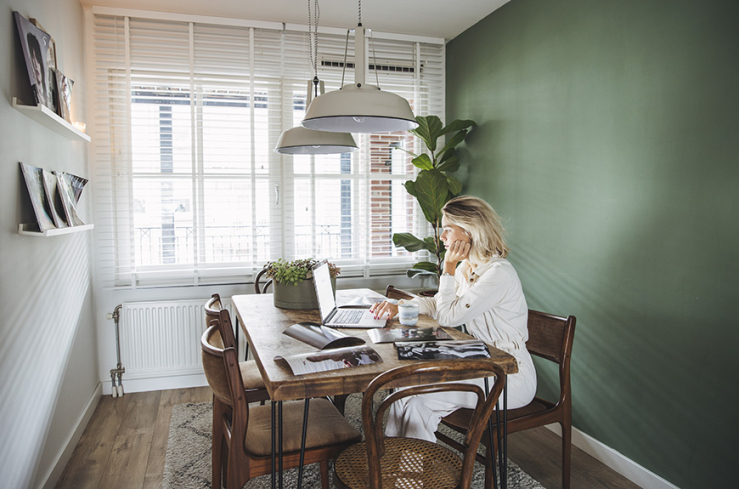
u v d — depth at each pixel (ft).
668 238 6.87
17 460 6.05
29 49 6.50
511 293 6.77
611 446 7.95
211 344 5.84
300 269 7.91
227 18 11.26
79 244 9.55
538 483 7.40
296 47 11.84
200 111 11.35
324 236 12.43
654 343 7.13
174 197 11.39
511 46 10.28
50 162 7.75
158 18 10.87
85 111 10.50
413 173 13.08
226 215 11.67
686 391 6.66
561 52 8.86
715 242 6.23
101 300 10.96
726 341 6.13
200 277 11.60
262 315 7.61
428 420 6.27
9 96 6.01
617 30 7.64
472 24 11.70
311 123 5.88
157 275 11.30
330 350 5.41
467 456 4.60
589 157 8.25
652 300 7.16
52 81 7.53
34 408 6.71
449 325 6.82
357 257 12.76
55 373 7.73
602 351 8.10
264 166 11.88
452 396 6.25
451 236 7.18
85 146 10.32
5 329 5.74
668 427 6.93
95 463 8.05
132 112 11.06
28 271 6.57
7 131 5.93
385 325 6.94
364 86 5.59
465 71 12.09
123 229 11.12
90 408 9.85
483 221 6.99
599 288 8.11
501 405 6.34
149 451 8.47
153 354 11.09
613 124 7.76
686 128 6.57
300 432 5.73
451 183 11.06
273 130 11.88
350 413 9.96
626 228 7.56
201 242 11.53
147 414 9.98
